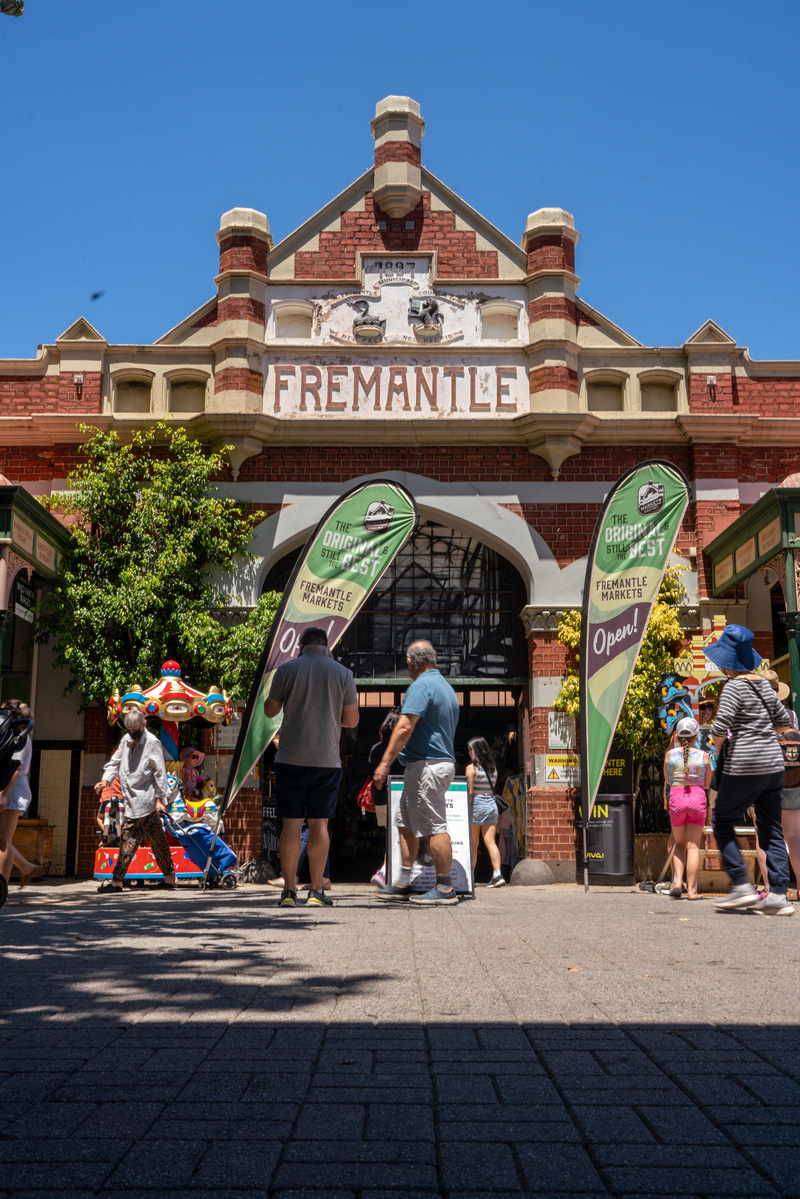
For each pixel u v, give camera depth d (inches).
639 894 439.2
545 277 641.6
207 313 646.5
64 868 587.8
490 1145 84.7
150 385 639.1
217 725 591.8
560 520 628.4
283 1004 137.2
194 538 590.9
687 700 562.3
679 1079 102.4
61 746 597.6
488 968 166.2
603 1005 137.2
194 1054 111.8
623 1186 76.1
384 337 639.1
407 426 624.1
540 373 631.8
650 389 648.4
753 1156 81.8
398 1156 82.2
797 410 647.8
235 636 570.6
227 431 613.3
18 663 605.9
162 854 445.4
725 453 634.2
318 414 628.7
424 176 666.2
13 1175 78.0
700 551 623.5
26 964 173.5
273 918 251.1
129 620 563.5
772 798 294.0
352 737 785.6
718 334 649.0
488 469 633.0
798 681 497.0
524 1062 108.9
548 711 605.9
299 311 641.6
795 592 503.8
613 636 460.4
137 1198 74.1
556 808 594.6
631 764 574.9
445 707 302.8
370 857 805.2
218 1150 83.1
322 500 625.3
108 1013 132.3
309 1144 84.7
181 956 180.4
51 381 639.8
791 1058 110.3
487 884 572.1
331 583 480.7
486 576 649.0
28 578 537.3
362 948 189.6
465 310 643.5
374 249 655.1
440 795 300.8
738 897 290.4
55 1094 97.7
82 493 588.1
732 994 145.5
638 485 468.8
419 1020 128.0
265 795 611.8
